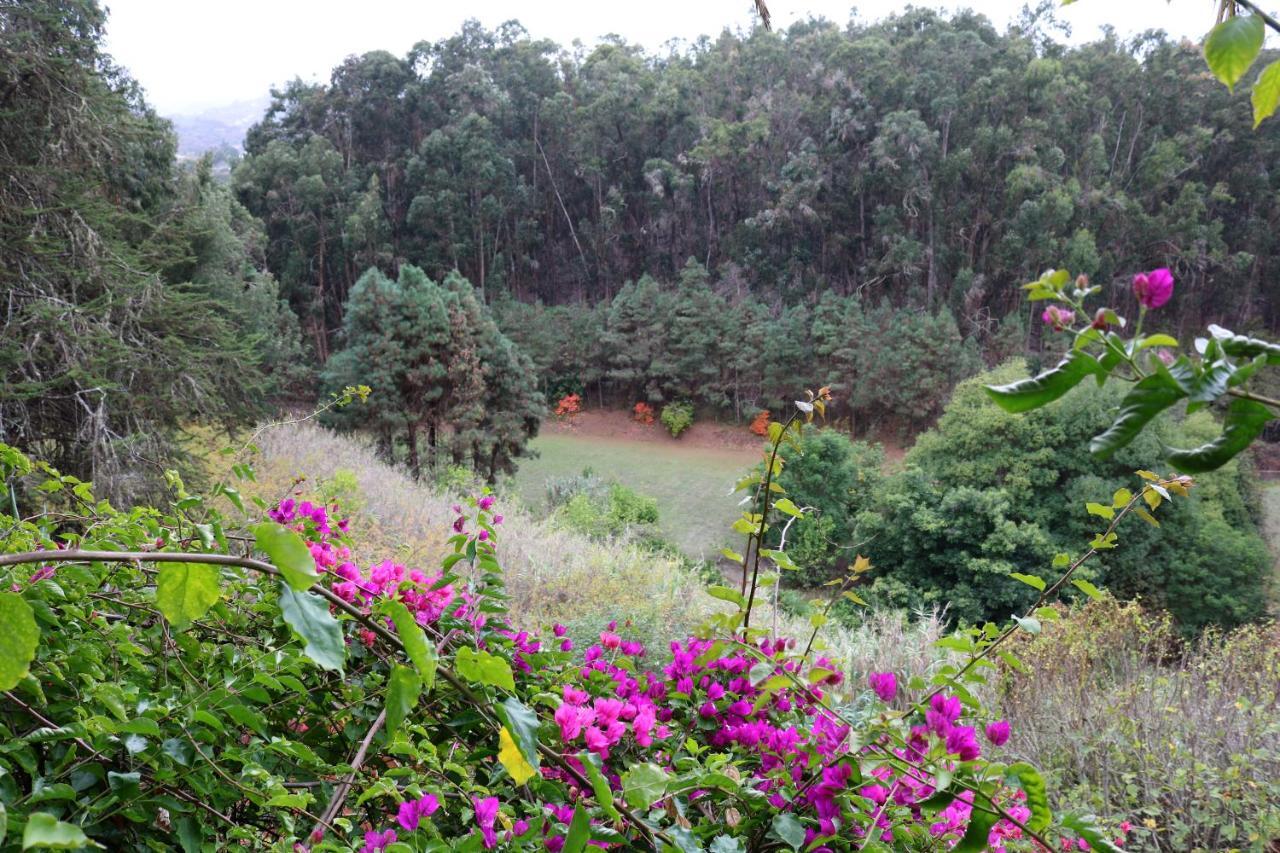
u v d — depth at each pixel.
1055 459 20.38
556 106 54.66
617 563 7.58
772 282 48.94
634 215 55.09
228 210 23.31
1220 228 45.38
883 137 45.81
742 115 55.62
